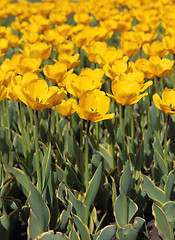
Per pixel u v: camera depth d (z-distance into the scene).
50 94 2.51
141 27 5.24
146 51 4.04
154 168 3.53
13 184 3.50
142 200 3.34
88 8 8.59
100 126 4.55
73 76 3.16
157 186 3.50
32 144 3.50
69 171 3.15
